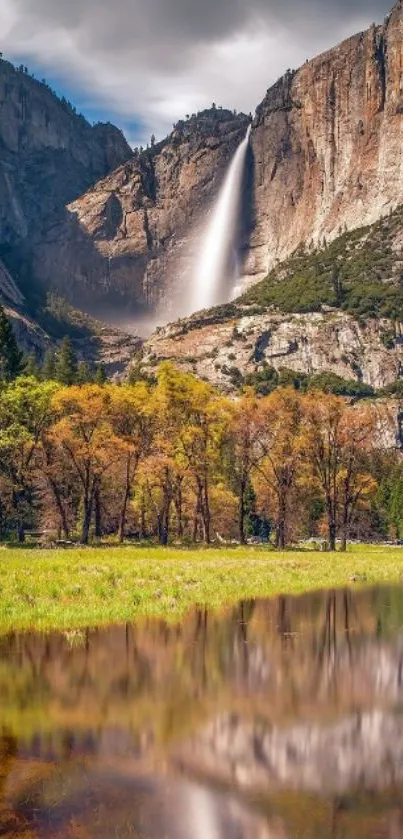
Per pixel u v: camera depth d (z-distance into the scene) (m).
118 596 29.00
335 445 80.94
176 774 10.91
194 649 20.19
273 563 48.34
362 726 13.32
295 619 25.84
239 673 17.30
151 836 9.01
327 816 9.60
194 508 94.38
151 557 49.88
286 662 18.64
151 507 86.06
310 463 82.50
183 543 76.88
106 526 97.00
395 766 11.32
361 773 11.04
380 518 141.88
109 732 12.85
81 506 92.31
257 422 78.19
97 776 10.81
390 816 9.62
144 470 73.69
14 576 32.62
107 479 84.12
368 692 15.66
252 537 120.94
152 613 26.31
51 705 14.49
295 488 92.81
